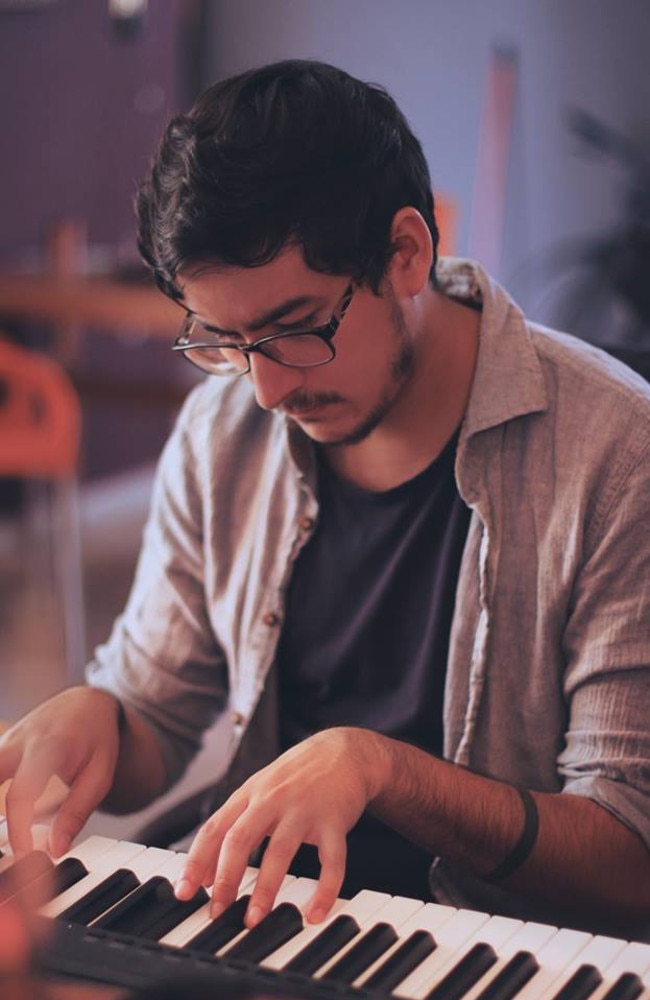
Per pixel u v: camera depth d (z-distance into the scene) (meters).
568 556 1.67
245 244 1.45
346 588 1.83
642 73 7.13
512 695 1.73
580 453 1.67
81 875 1.34
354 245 1.51
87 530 6.44
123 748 1.79
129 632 2.01
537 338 1.76
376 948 1.20
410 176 1.60
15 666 4.65
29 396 4.64
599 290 6.76
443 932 1.23
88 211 7.15
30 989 1.11
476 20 7.43
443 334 1.73
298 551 1.85
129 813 1.90
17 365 4.62
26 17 6.59
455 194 7.60
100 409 7.01
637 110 7.17
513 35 7.36
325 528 1.84
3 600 5.34
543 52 7.30
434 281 1.73
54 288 4.99
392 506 1.79
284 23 7.79
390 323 1.60
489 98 7.31
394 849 1.80
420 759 1.47
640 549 1.64
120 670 1.99
